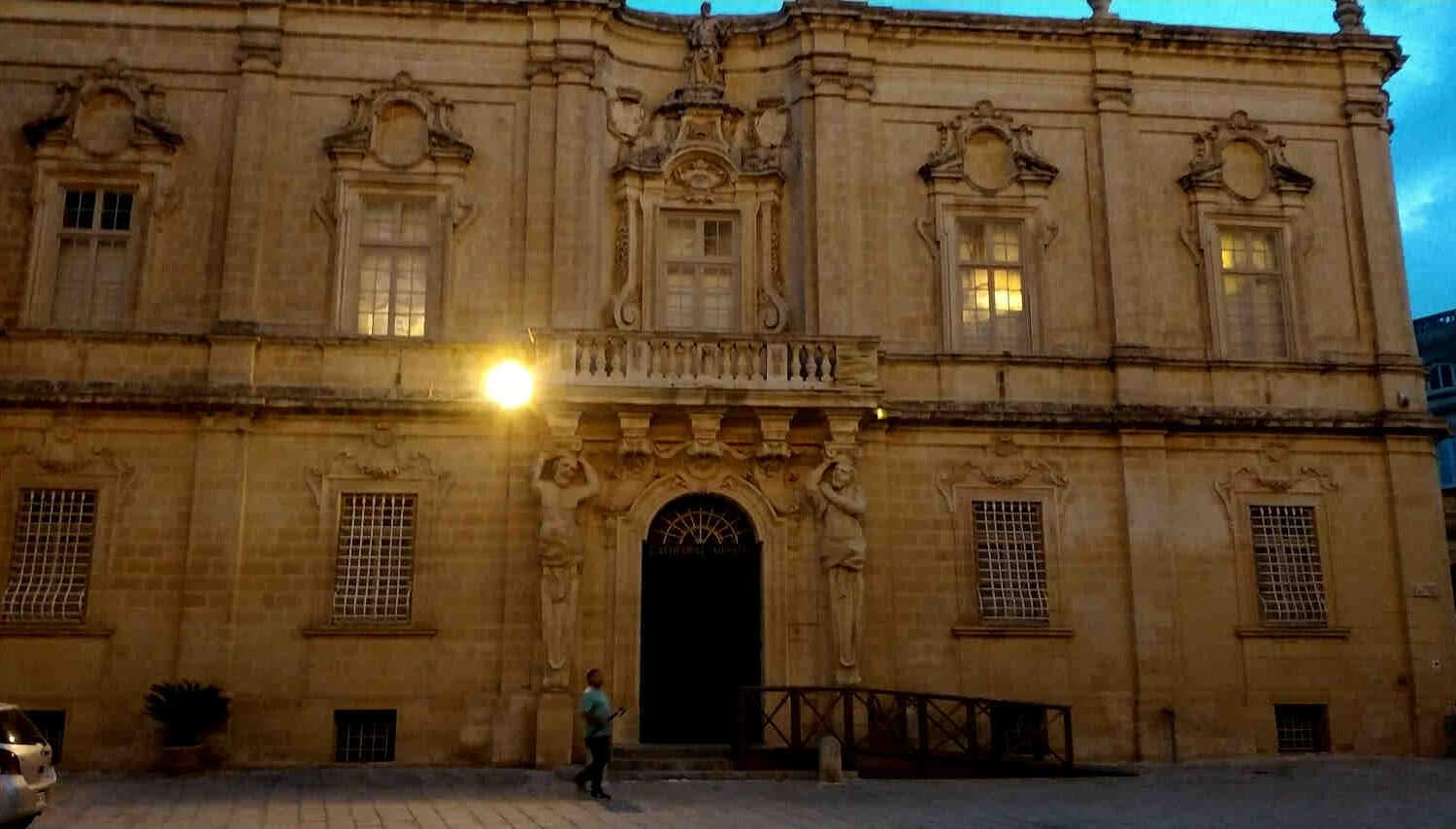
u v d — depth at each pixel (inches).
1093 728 912.9
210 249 924.0
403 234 949.2
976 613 921.5
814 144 978.1
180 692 812.0
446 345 917.2
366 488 893.2
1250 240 1027.3
